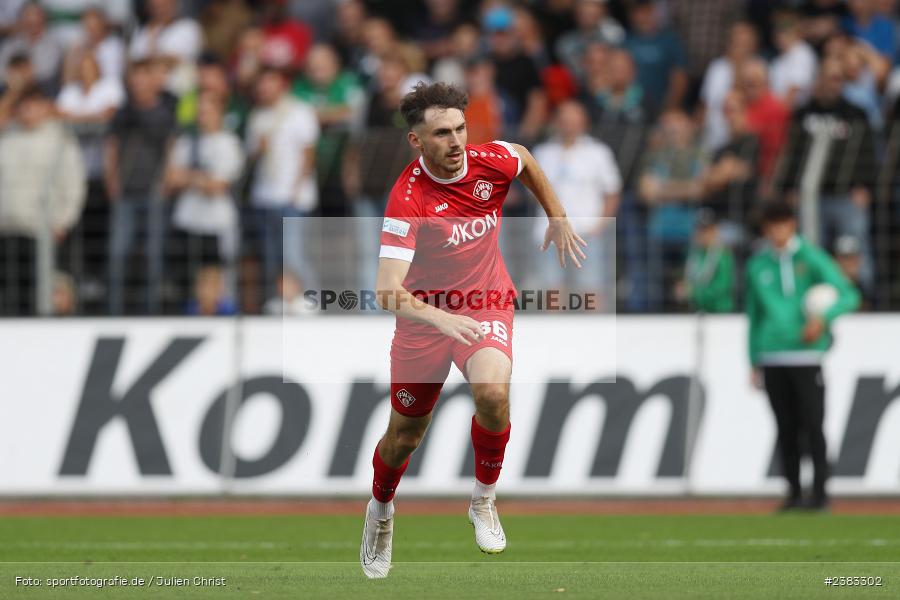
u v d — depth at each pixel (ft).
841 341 124.57
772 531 102.01
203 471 125.39
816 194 128.36
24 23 173.68
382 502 68.08
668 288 131.85
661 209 131.95
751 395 125.49
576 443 124.88
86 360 126.93
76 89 158.20
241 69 165.89
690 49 167.73
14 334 127.54
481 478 66.54
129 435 125.90
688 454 124.98
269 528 106.73
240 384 126.31
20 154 133.69
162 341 127.03
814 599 60.39
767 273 115.85
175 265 134.10
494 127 149.59
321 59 157.89
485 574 72.64
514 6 170.71
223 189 134.82
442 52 167.32
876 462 123.24
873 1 165.17
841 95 143.33
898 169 127.95
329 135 134.10
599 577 70.79
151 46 163.43
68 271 133.39
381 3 179.52
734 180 131.54
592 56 159.63
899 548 89.92
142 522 111.65
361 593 63.21
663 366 126.00
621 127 135.03
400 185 65.16
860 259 130.00
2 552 89.97
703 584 67.00
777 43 163.32
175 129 137.59
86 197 134.51
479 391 63.16
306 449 125.08
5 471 125.80
